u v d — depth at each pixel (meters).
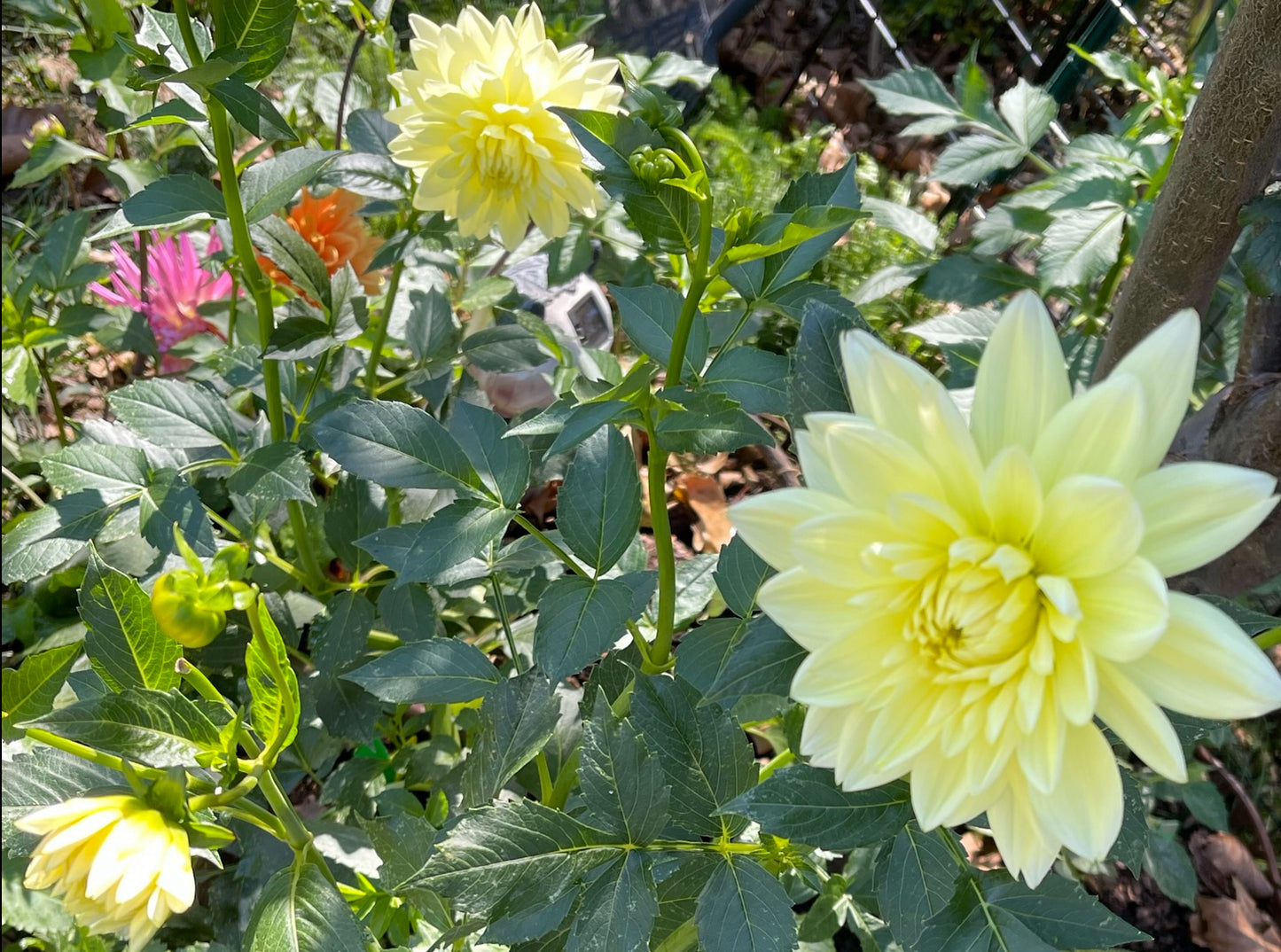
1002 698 0.74
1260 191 1.34
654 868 1.09
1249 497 0.68
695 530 2.69
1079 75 2.75
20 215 3.14
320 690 1.70
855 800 0.94
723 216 2.71
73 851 0.83
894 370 0.72
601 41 3.01
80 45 1.81
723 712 1.07
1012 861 0.78
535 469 1.62
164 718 0.95
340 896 1.00
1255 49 1.19
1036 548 0.74
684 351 1.15
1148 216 1.81
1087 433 0.71
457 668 1.26
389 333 2.19
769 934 0.99
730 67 3.88
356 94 2.09
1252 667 0.66
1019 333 0.73
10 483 2.51
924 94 2.18
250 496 1.48
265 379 1.66
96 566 0.94
